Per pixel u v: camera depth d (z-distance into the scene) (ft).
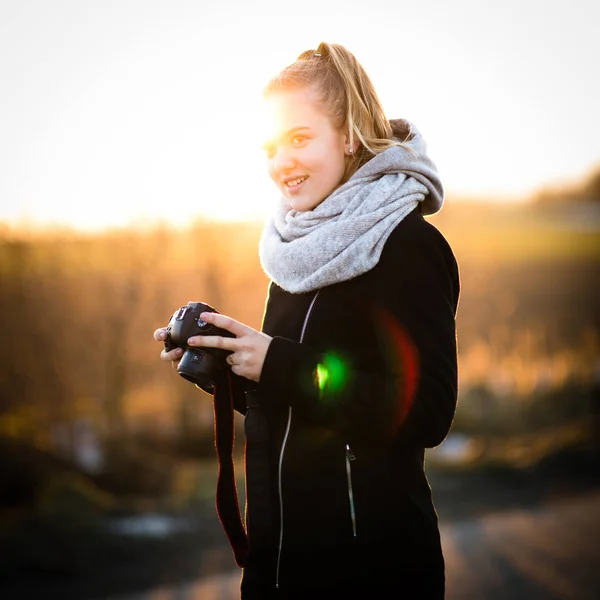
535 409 82.94
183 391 58.95
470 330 99.76
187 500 43.65
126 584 28.73
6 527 34.06
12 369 55.77
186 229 59.52
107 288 59.26
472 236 105.09
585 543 32.83
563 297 100.83
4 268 57.21
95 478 43.14
